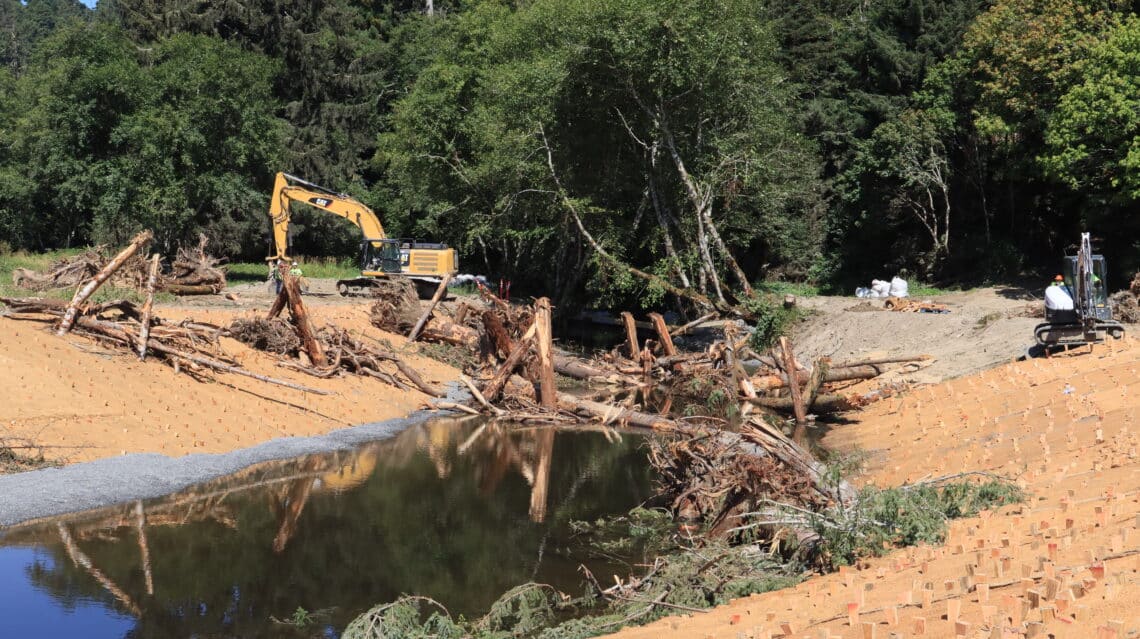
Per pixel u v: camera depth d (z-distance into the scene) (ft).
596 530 47.75
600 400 90.74
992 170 155.22
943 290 149.18
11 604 36.35
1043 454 46.24
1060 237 154.61
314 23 221.25
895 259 170.81
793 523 37.42
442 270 141.69
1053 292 75.82
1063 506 32.71
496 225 151.12
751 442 45.16
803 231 173.47
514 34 147.02
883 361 88.28
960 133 155.43
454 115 157.89
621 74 122.42
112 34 167.02
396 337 107.45
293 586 39.19
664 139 124.98
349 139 221.46
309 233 217.15
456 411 86.74
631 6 117.91
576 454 68.39
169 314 91.30
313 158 208.44
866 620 23.52
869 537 34.01
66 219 186.70
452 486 57.67
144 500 51.19
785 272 183.01
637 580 37.04
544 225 149.69
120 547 43.70
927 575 27.66
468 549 44.57
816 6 203.31
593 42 120.37
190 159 156.56
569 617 35.58
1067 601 20.39
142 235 76.23
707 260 123.03
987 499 37.29
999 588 23.82
